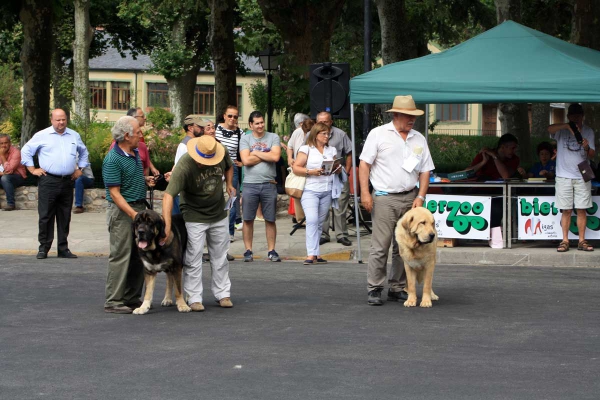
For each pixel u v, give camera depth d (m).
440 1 31.64
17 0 21.80
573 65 12.79
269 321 8.74
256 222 17.62
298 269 12.37
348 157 14.29
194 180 9.01
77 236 15.68
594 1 20.98
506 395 6.16
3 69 46.00
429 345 7.68
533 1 29.03
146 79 62.53
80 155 13.57
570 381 6.52
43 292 10.51
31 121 21.83
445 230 13.74
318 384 6.45
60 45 45.66
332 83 14.27
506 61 13.04
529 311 9.26
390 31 25.22
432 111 59.41
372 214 9.68
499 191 13.94
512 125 26.56
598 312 9.20
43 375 6.75
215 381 6.55
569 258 12.88
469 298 10.03
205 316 9.01
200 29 47.66
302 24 19.86
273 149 12.98
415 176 9.57
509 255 13.05
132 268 9.45
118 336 8.09
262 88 39.56
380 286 9.64
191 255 9.21
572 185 13.06
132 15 46.00
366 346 7.65
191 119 12.15
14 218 18.14
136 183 9.19
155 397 6.15
